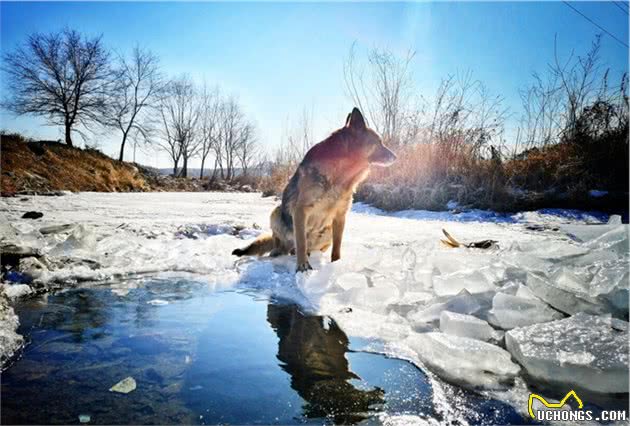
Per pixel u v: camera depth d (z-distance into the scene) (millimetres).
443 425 1197
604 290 2062
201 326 2055
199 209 10477
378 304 2430
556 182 9273
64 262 3361
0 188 15203
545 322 1922
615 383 1382
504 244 4449
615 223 3783
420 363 1643
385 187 10945
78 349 1706
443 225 6949
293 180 4105
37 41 33906
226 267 3564
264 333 1970
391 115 12250
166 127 49375
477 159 10609
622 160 8711
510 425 1204
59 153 26062
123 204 11891
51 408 1228
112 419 1172
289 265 3814
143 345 1769
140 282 3039
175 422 1168
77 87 35656
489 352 1559
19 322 2055
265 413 1237
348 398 1345
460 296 2291
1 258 2977
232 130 53281
